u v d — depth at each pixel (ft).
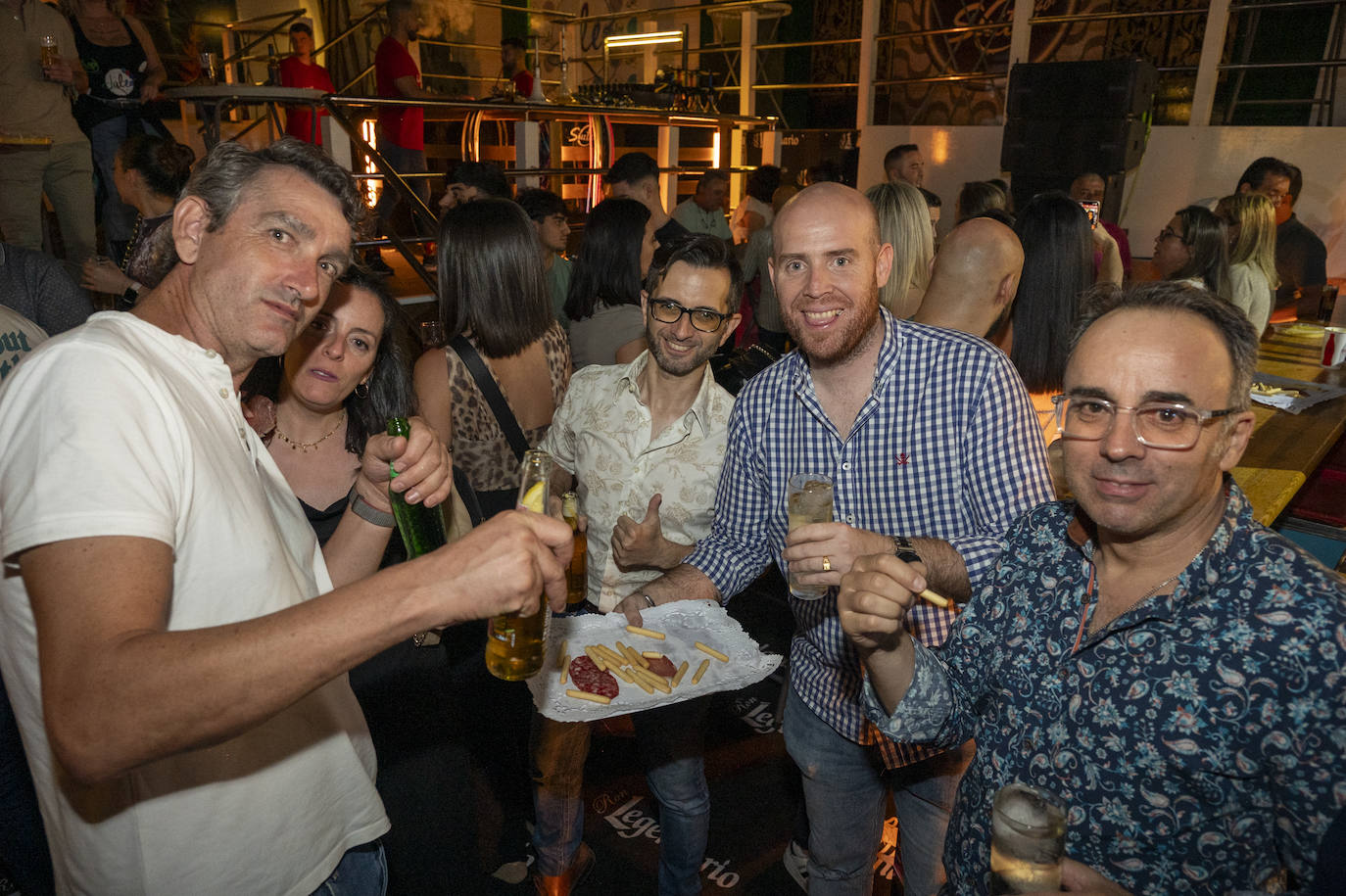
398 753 5.79
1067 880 3.49
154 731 2.67
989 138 27.43
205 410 3.70
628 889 8.13
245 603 3.67
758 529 6.69
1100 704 3.61
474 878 6.20
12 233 16.06
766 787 9.60
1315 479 11.18
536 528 3.16
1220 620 3.38
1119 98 19.92
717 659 6.04
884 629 4.07
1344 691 3.08
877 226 5.77
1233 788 3.35
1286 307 17.35
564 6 37.35
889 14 31.04
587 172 20.45
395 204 20.76
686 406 7.04
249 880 3.95
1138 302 3.58
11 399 3.21
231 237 3.66
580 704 5.48
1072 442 3.63
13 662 3.50
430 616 2.94
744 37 33.42
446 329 7.75
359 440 6.20
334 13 30.37
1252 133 22.63
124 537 2.93
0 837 6.36
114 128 17.65
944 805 6.01
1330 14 25.39
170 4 27.09
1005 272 7.63
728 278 6.57
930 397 5.74
